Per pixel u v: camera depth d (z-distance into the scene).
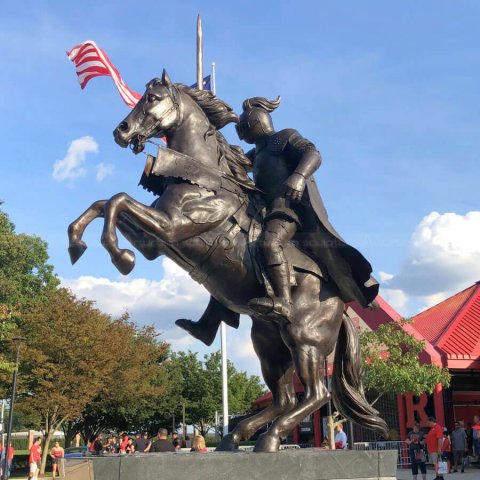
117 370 28.78
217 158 4.55
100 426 36.94
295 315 4.32
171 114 4.48
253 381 43.62
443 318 22.55
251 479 3.64
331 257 4.41
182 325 4.77
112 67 11.78
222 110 4.70
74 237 3.93
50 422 25.86
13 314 22.28
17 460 31.52
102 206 4.04
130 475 3.42
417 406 20.20
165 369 38.44
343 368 4.70
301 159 4.39
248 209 4.45
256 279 4.30
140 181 4.43
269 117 4.86
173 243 4.14
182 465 3.52
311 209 4.45
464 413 22.69
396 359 16.92
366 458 3.94
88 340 25.36
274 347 4.65
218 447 4.39
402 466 17.58
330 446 13.58
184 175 4.22
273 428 4.02
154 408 36.88
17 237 31.11
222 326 16.95
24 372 25.20
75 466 3.50
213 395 40.75
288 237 4.35
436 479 12.59
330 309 4.45
